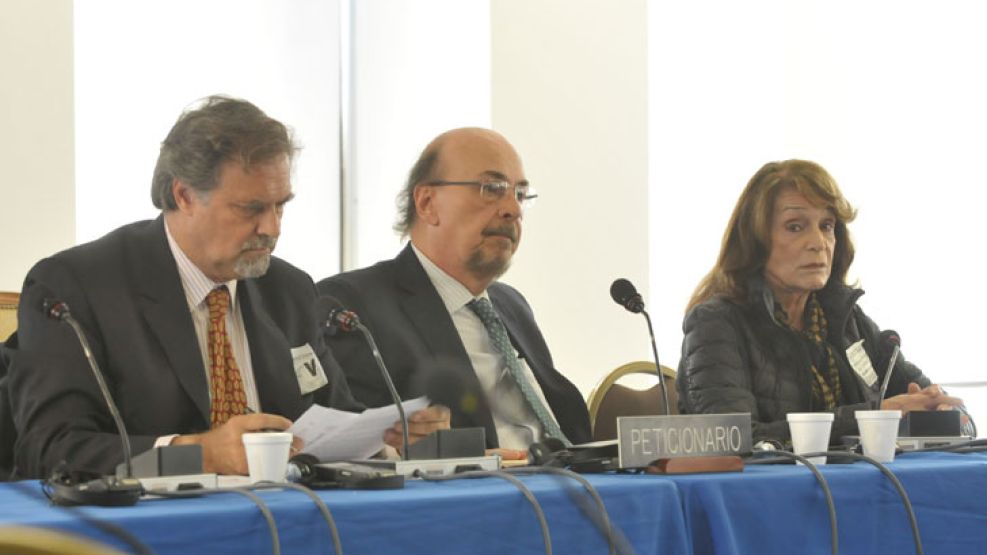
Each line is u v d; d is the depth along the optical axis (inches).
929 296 405.4
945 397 204.2
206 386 159.8
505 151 204.4
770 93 430.0
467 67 346.6
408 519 99.7
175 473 113.2
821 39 426.9
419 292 198.5
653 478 121.8
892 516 132.7
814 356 222.8
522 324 215.5
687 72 421.4
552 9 352.8
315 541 95.3
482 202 200.1
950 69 406.6
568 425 208.1
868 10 420.8
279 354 171.9
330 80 354.3
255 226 163.0
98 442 141.9
